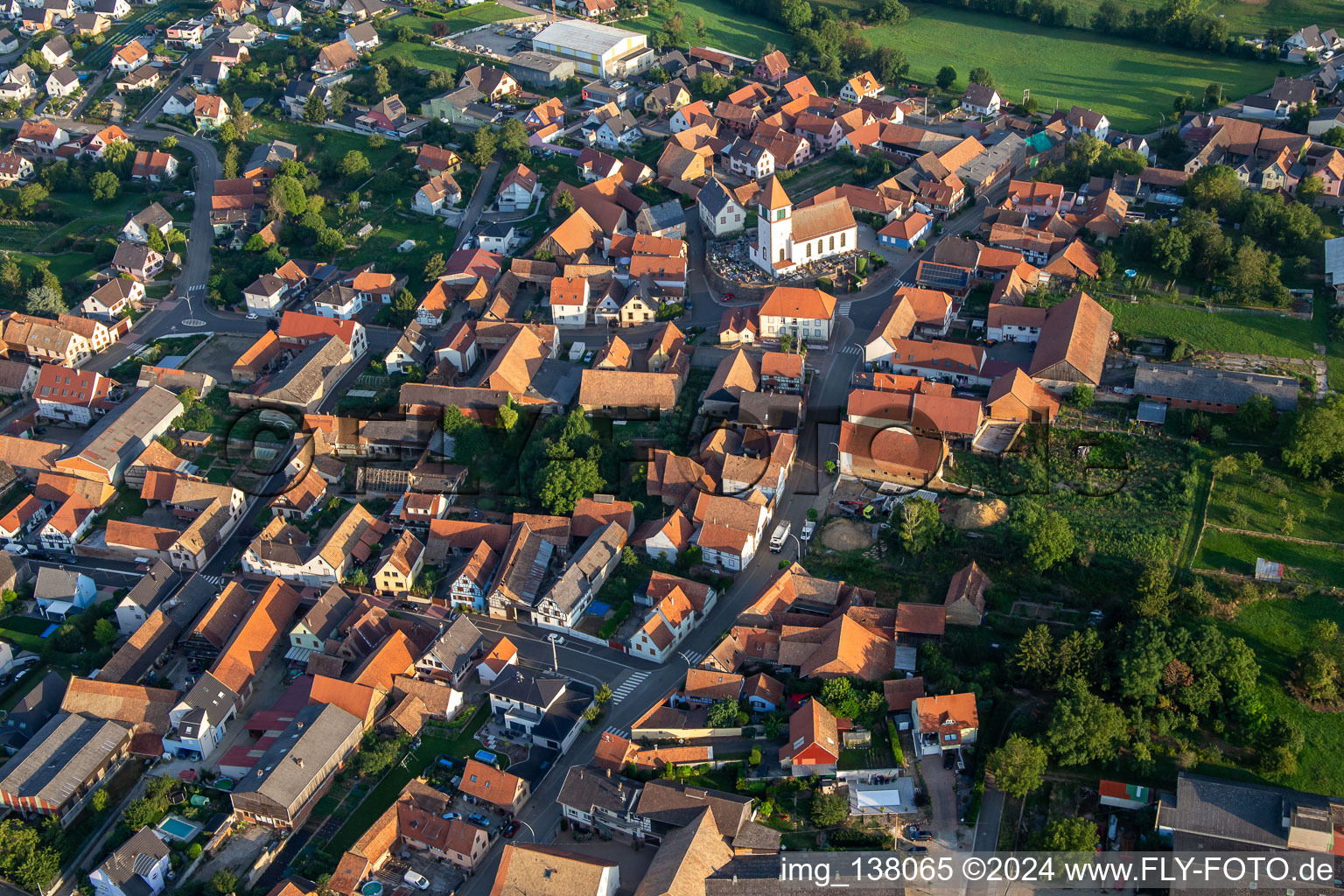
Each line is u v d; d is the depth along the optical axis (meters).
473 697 163.62
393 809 144.38
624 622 172.12
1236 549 167.25
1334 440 176.38
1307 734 143.00
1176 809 132.75
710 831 134.75
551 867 131.75
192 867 141.25
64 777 150.38
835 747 143.88
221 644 174.25
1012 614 163.12
